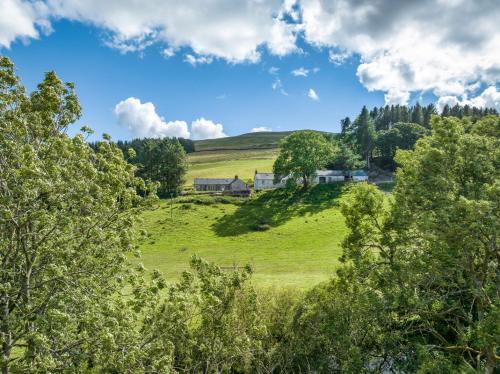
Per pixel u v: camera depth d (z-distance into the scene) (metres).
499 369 23.23
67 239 15.65
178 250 76.75
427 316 24.53
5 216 13.24
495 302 19.05
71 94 17.75
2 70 16.27
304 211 97.06
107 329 13.08
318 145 117.44
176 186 131.00
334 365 26.56
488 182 22.66
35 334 12.61
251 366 24.38
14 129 15.94
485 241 21.64
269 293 29.69
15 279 16.25
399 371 24.14
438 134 23.81
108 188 16.80
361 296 23.27
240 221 93.12
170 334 17.88
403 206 24.19
